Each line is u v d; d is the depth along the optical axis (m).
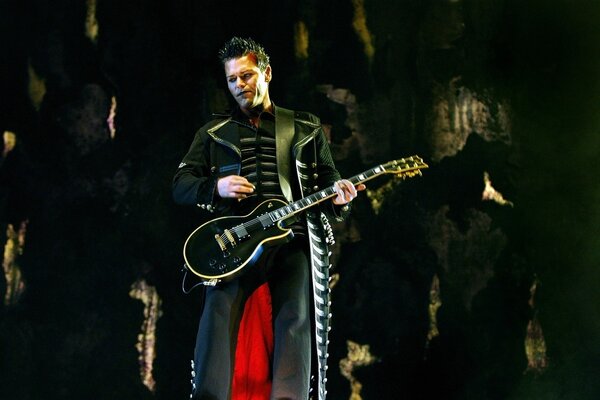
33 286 15.23
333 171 7.29
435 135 16.59
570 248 16.58
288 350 6.54
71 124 15.84
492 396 15.84
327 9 16.59
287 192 6.97
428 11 16.78
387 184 16.36
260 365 6.84
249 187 6.68
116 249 15.62
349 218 16.17
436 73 16.75
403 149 16.55
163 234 15.80
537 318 16.31
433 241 16.28
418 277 16.12
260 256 6.73
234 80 7.13
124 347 15.30
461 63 16.80
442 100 16.70
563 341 16.25
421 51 16.75
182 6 16.31
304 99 16.44
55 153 15.74
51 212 15.53
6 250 15.19
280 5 16.50
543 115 16.97
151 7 16.25
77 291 15.35
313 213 6.96
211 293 6.79
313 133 7.26
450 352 15.91
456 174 16.58
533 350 16.16
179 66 16.31
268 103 7.35
